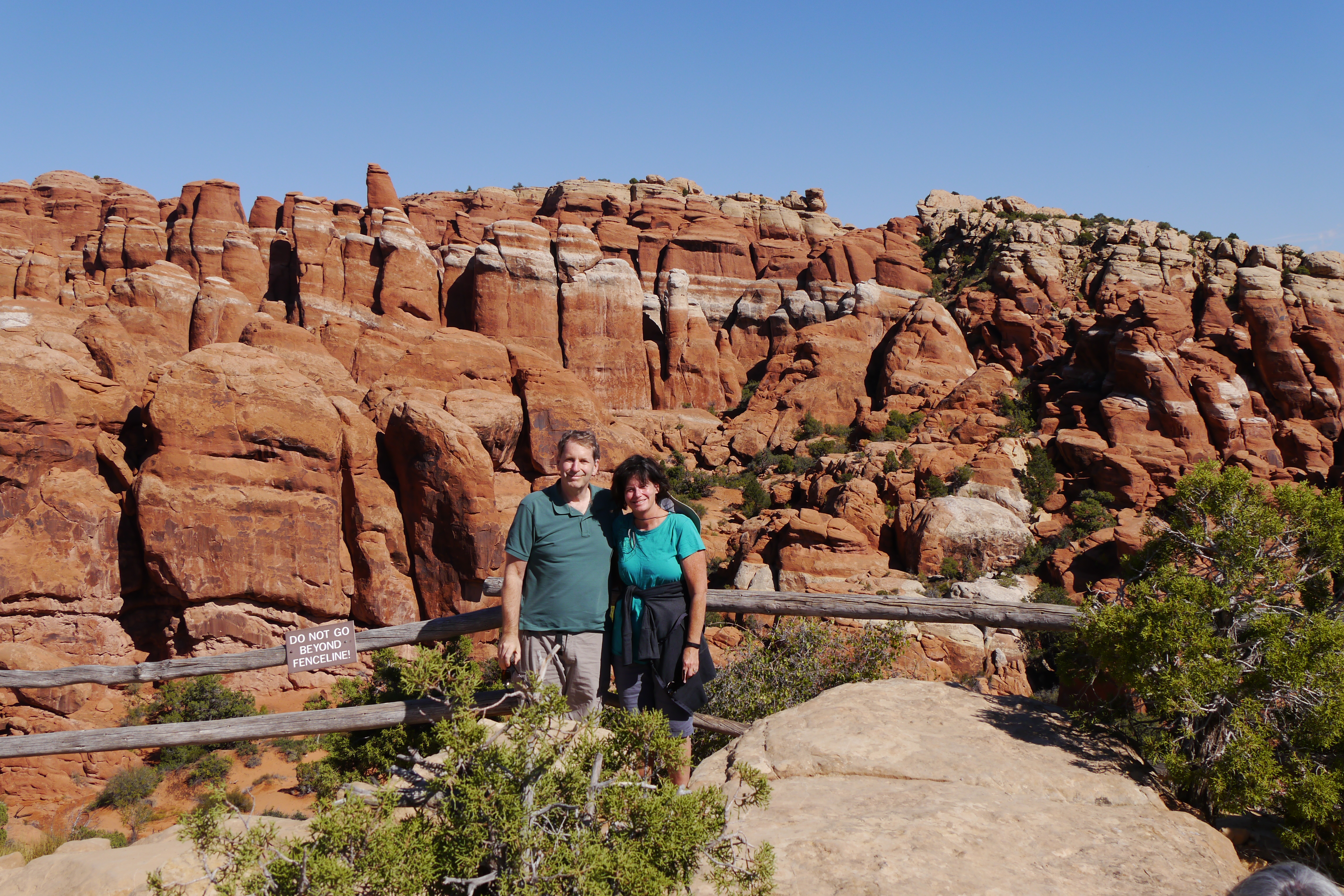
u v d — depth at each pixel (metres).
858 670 12.60
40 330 47.00
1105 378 59.69
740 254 86.00
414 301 72.25
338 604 42.34
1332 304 62.12
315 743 32.41
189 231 74.69
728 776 4.48
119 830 27.75
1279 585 4.52
